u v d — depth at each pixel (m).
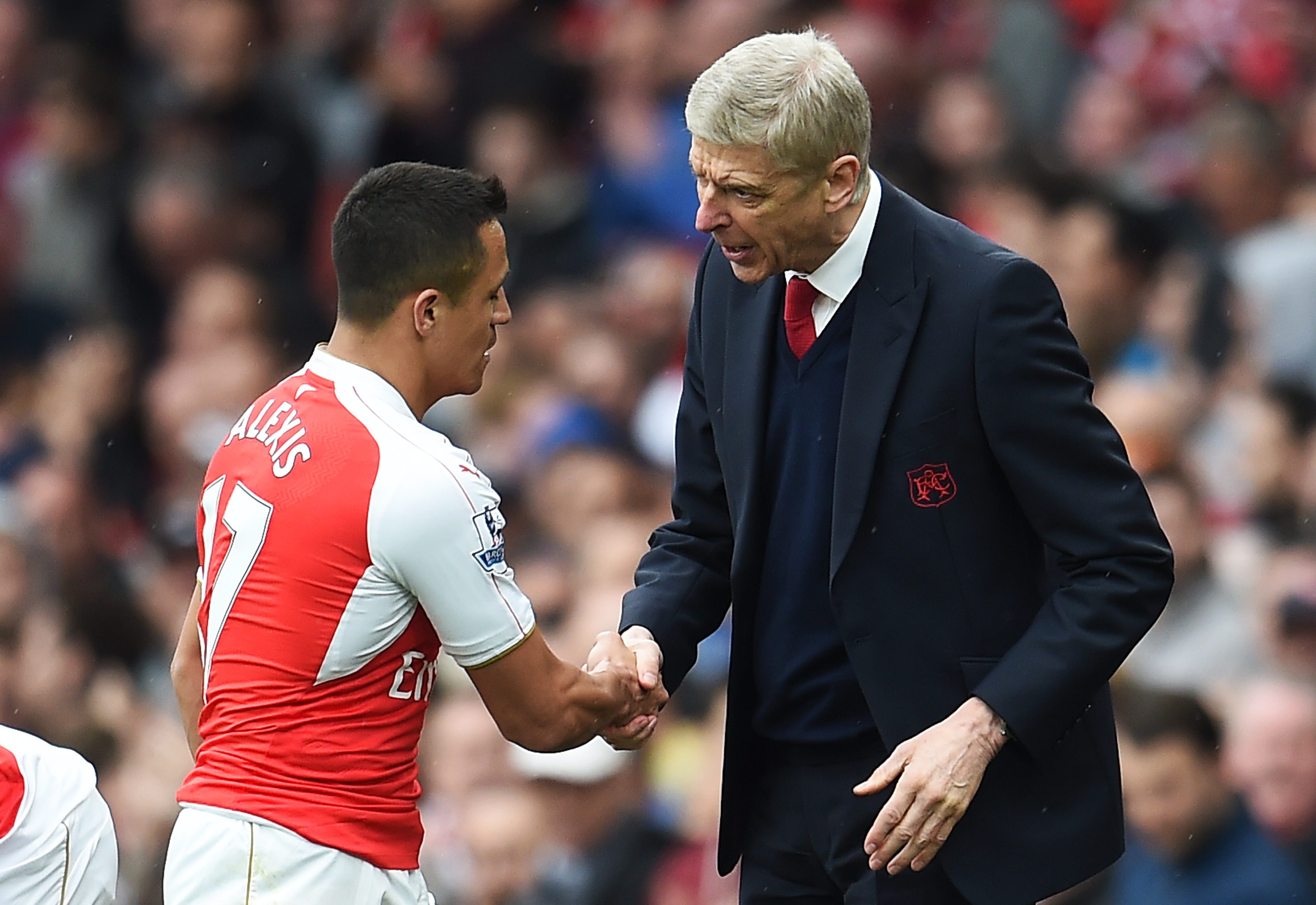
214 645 12.83
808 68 12.73
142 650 27.61
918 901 13.65
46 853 14.57
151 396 33.94
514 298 35.16
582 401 30.34
